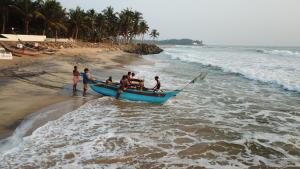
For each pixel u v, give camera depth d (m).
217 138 10.18
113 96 16.14
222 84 23.17
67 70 23.33
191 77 26.80
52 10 54.78
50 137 9.55
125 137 9.91
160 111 13.76
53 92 15.86
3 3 49.12
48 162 7.75
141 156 8.41
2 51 26.23
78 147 8.86
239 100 16.97
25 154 8.16
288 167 8.04
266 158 8.62
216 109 14.57
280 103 16.25
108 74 24.86
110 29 89.38
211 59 52.50
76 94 16.06
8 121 10.45
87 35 81.75
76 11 67.25
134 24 94.94
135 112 13.40
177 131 10.79
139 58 51.75
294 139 10.27
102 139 9.62
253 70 32.12
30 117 11.17
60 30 66.12
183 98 17.20
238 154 8.85
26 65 23.84
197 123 11.92
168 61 47.38
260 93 19.36
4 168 7.29
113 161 8.00
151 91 15.62
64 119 11.60
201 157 8.54
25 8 50.41
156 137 10.05
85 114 12.59
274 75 27.97
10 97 13.80
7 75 18.81
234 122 12.28
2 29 55.06
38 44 40.00
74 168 7.47
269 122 12.43
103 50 57.47
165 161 8.15
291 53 78.94
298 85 21.69
